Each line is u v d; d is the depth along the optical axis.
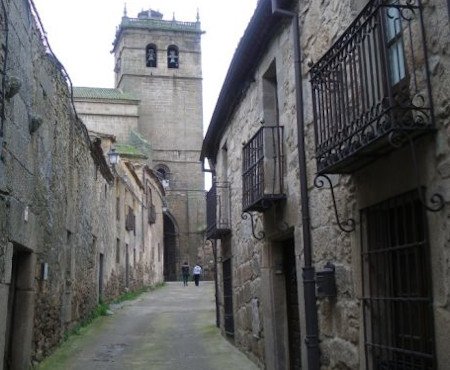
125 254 22.53
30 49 7.19
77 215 11.56
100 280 16.14
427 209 3.54
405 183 3.96
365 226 4.70
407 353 3.96
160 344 10.54
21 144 6.70
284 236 7.22
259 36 7.57
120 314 15.58
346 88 4.50
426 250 3.71
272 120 7.82
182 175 50.84
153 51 53.16
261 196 6.81
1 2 5.71
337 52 4.60
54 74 8.90
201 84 52.94
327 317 5.47
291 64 6.63
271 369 7.42
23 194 6.90
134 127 47.47
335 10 5.43
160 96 52.06
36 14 7.43
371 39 4.47
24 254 7.55
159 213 37.97
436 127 3.59
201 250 48.47
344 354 5.07
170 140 51.38
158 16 54.34
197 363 8.70
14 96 6.30
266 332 7.59
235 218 10.12
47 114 8.40
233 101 9.84
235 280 10.17
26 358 7.41
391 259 4.37
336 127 4.66
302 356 6.08
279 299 7.53
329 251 5.44
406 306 4.16
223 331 11.52
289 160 6.70
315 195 5.79
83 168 12.27
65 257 10.18
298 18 6.38
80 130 11.69
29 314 7.50
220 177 11.66
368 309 4.62
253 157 7.74
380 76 4.22
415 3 3.87
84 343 10.39
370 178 4.54
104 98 47.25
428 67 3.68
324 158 4.84
